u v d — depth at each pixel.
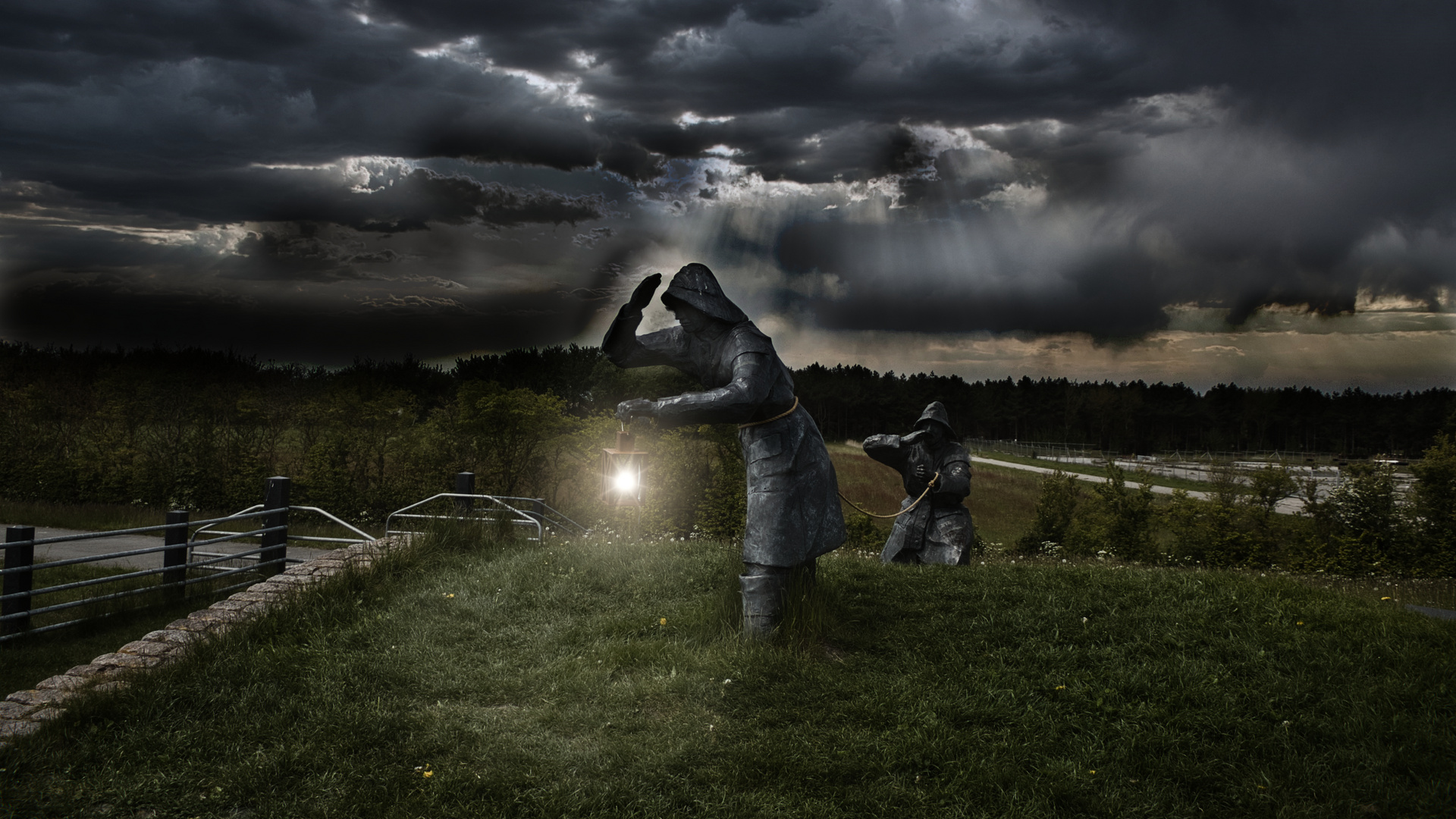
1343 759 5.22
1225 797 4.86
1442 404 106.19
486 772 4.83
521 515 11.93
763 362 6.61
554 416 23.11
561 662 6.57
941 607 7.79
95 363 36.12
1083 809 4.71
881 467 44.91
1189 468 61.00
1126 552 21.19
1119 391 115.12
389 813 4.44
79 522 18.80
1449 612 10.20
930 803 4.65
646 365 7.32
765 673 6.07
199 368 33.41
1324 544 21.02
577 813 4.45
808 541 6.81
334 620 7.56
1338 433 115.81
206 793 4.71
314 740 5.21
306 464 23.44
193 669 6.21
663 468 20.86
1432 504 20.73
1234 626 7.20
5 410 27.50
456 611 7.84
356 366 31.20
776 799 4.62
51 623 9.55
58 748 5.15
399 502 22.36
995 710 5.70
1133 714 5.69
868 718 5.55
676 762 4.95
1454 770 5.05
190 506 22.80
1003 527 30.53
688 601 8.09
